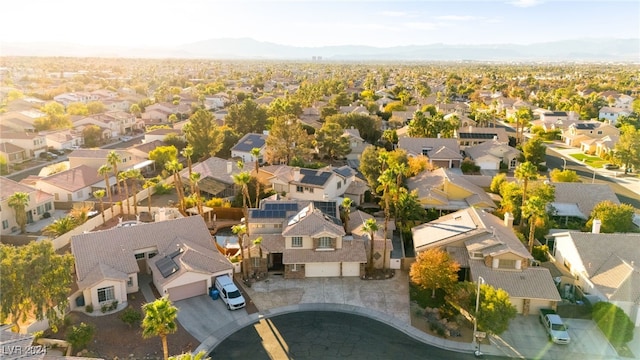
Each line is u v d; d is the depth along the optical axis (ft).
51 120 406.41
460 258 159.74
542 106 601.21
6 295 116.16
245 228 170.81
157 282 153.58
